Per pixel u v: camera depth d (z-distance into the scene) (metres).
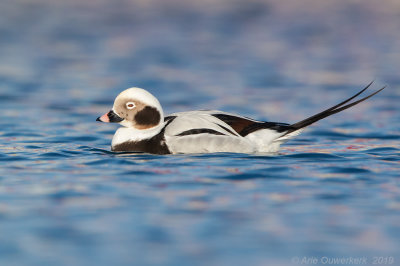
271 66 28.89
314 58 30.75
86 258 8.16
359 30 38.16
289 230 9.09
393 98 22.72
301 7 45.66
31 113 19.98
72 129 17.77
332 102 22.17
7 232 8.91
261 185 11.18
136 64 29.11
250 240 8.73
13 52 31.23
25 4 44.94
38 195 10.55
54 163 12.88
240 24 39.88
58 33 36.38
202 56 31.08
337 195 10.63
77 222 9.30
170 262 8.06
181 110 20.98
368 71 27.69
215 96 23.08
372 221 9.45
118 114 14.22
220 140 13.70
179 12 43.50
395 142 15.95
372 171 12.22
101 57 30.56
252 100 22.44
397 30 38.16
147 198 10.39
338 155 13.89
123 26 38.78
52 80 25.67
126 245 8.52
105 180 11.46
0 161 13.09
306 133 17.45
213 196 10.52
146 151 14.01
